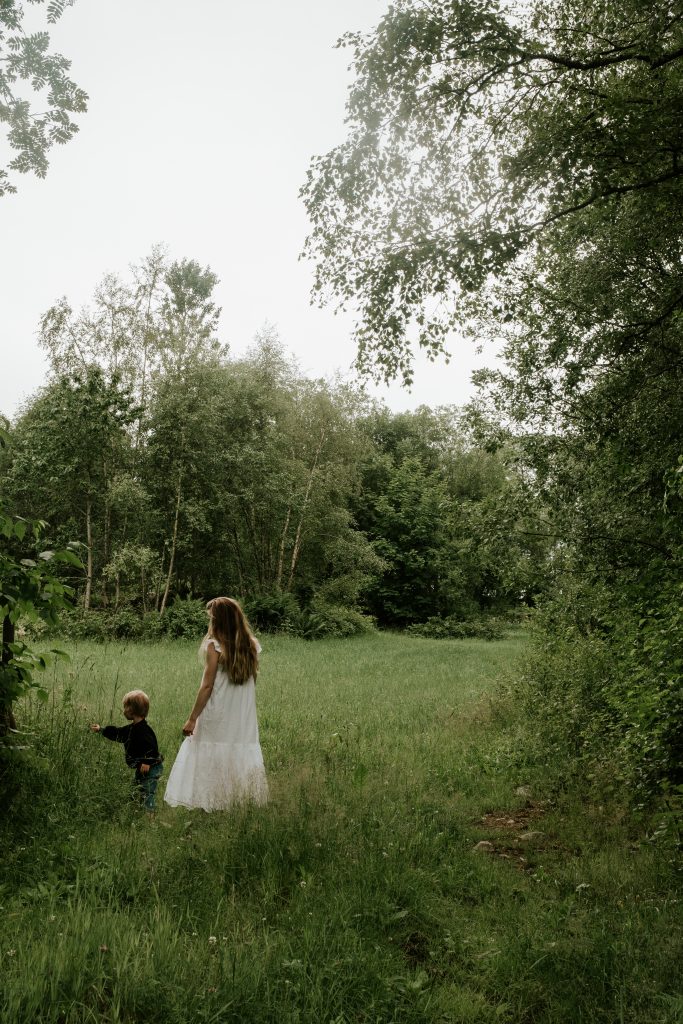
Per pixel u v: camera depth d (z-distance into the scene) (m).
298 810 5.05
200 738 5.43
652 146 7.81
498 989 3.31
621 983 3.24
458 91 8.31
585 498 9.18
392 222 8.62
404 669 18.53
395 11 7.85
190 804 5.33
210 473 26.47
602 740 7.18
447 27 7.79
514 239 8.31
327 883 4.15
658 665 5.23
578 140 7.85
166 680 11.89
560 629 9.66
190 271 36.59
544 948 3.56
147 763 5.49
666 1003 3.10
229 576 30.70
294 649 23.23
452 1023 3.05
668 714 4.95
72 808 5.05
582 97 8.52
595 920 3.89
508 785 7.14
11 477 22.81
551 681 9.35
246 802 5.06
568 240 9.37
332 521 33.25
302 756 7.56
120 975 2.96
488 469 47.69
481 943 3.73
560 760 7.77
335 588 33.00
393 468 45.75
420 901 4.09
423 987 3.30
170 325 26.83
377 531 43.03
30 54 9.19
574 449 9.91
